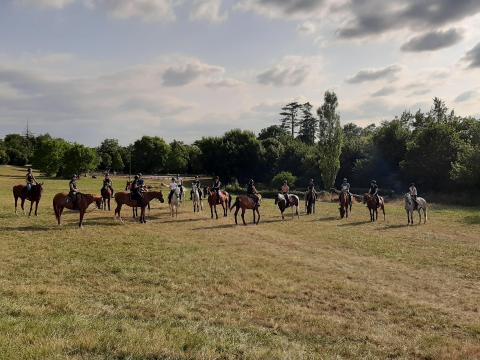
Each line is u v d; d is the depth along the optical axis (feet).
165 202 127.75
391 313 34.14
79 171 295.07
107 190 98.68
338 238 69.10
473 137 182.19
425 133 178.91
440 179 175.11
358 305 35.76
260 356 22.97
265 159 268.82
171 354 22.08
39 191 84.69
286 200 94.53
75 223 77.25
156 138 388.98
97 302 33.94
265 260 51.11
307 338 28.68
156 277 41.93
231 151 269.23
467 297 38.75
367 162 212.43
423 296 39.01
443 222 92.53
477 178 146.30
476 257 55.47
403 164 186.09
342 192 99.09
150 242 60.64
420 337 29.09
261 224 84.79
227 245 60.95
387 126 214.07
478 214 109.40
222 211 106.63
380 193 186.29
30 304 31.91
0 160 403.34
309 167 239.71
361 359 25.07
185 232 71.51
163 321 29.81
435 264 51.44
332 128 208.03
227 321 30.73
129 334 24.36
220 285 40.01
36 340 21.84
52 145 298.56
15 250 52.08
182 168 363.56
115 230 70.95
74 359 20.02
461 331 30.78
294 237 69.62
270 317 32.24
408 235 73.61
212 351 22.93
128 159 392.27
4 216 83.20
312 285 40.88
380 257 55.16
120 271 43.91
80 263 46.62
